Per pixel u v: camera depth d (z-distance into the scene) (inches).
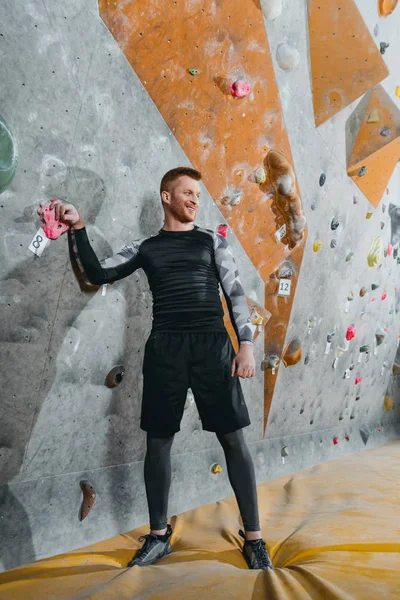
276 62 94.3
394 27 134.7
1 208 60.8
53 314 69.7
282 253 112.1
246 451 70.0
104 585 56.9
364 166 129.6
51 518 72.7
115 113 72.2
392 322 191.0
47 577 62.0
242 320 70.8
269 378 119.3
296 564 66.8
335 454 158.1
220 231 95.0
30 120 61.9
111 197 74.5
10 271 63.1
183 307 69.9
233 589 55.6
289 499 105.0
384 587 56.2
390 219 168.4
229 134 90.2
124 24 69.5
